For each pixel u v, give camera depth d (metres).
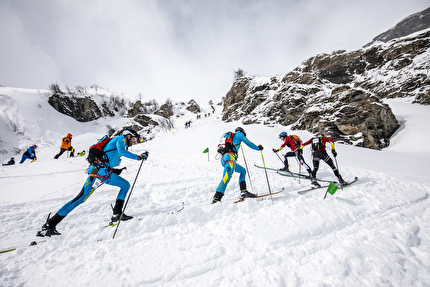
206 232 2.30
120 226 2.54
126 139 2.87
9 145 29.22
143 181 4.73
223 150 3.32
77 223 2.79
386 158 7.62
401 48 18.53
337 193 3.54
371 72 20.06
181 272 1.68
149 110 56.03
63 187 4.51
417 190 3.76
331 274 1.61
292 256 1.86
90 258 1.90
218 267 1.74
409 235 2.16
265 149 9.17
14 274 1.74
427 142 8.82
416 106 13.13
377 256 1.82
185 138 15.90
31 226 2.76
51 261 1.91
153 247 2.04
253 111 22.50
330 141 4.28
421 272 1.65
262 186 4.14
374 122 10.51
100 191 3.99
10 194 4.05
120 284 1.57
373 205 2.98
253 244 2.03
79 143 35.81
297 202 3.09
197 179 4.80
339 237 2.19
